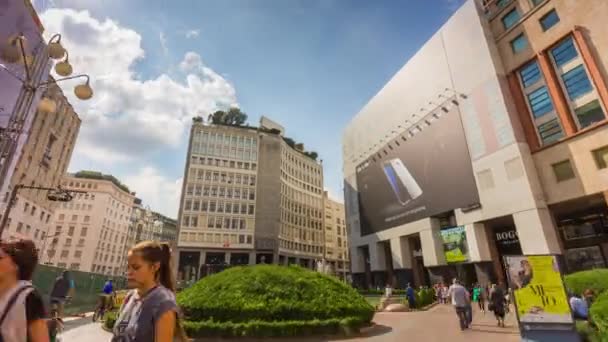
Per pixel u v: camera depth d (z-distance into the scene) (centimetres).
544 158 2639
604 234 2505
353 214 5203
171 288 238
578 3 2619
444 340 985
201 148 6350
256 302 1168
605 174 2248
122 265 9312
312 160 8438
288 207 7044
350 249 5184
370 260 4578
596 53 2458
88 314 1775
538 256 841
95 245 7981
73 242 7862
